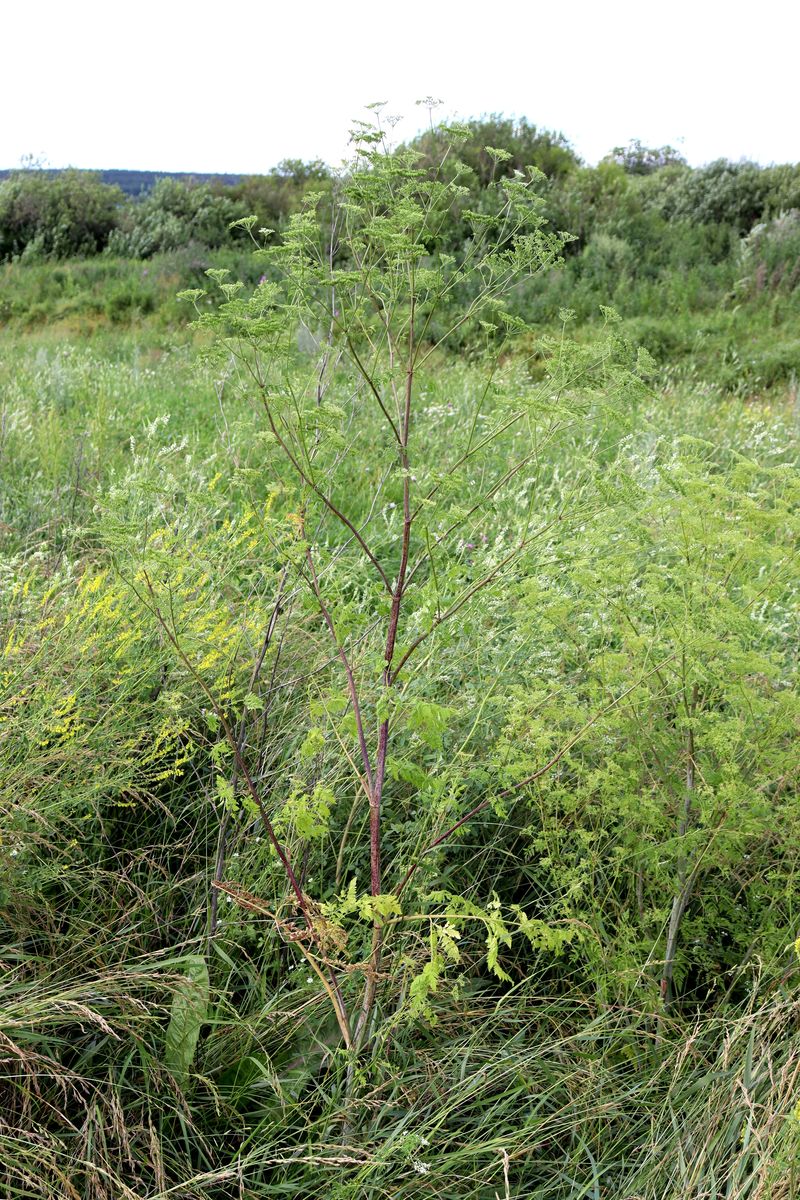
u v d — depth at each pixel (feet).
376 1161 5.97
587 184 55.01
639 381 6.93
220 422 20.84
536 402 6.55
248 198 66.23
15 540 12.72
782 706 7.34
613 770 7.55
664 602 7.17
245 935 7.98
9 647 8.36
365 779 6.76
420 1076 6.99
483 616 9.56
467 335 33.63
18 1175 5.89
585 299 42.83
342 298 6.90
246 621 9.35
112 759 8.14
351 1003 7.44
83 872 8.17
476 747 9.17
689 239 54.24
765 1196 5.43
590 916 7.82
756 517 7.32
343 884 8.59
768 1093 6.13
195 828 8.73
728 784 7.00
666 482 7.41
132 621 9.30
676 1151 6.26
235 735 9.20
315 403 8.59
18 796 7.68
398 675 7.13
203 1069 7.11
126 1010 6.95
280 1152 6.51
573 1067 7.13
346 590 12.28
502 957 8.36
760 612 9.93
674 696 7.73
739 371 35.14
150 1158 6.31
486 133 55.57
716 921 7.89
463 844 9.08
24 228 64.08
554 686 7.73
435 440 18.15
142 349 38.06
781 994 7.23
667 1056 7.23
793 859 7.98
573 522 7.73
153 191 66.23
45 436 17.85
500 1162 6.20
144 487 7.18
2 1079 6.63
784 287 45.57
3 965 7.10
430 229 6.91
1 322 48.85
